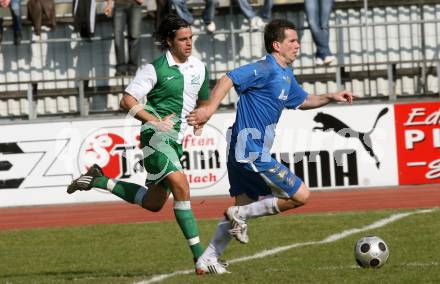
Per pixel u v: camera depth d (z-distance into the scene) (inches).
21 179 1939.0
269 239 1245.7
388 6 2192.4
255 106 917.8
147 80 943.0
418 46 2182.6
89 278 944.9
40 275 1024.2
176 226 1435.8
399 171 1932.8
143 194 980.6
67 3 2186.3
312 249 1128.8
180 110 962.7
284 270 944.9
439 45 2185.0
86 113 2126.0
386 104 1927.9
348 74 2140.7
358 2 2176.4
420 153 1936.5
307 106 975.0
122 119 1921.8
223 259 1085.8
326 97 965.8
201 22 2188.7
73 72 2181.3
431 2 2191.2
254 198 952.9
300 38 2166.6
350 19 2186.3
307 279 857.5
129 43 2071.9
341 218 1434.5
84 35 2064.5
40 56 2181.3
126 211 1765.5
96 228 1469.0
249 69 904.9
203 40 2176.4
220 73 2166.6
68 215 1750.7
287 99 970.7
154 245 1246.9
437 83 2121.1
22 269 1093.1
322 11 2060.8
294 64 2172.7
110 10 2038.6
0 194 1939.0
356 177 1925.4
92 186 999.0
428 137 1934.1
